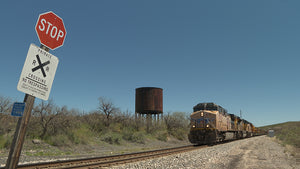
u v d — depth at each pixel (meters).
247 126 45.47
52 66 3.49
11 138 13.89
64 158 12.38
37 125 17.31
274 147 23.20
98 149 18.45
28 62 3.10
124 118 29.73
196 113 24.81
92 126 24.27
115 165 9.75
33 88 3.15
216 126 23.14
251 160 12.79
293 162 12.23
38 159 11.53
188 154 14.22
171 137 34.12
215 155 14.07
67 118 19.91
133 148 21.42
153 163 10.39
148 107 35.62
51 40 3.57
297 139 30.48
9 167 2.88
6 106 15.48
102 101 27.06
